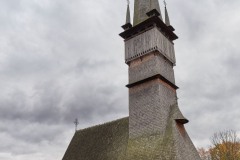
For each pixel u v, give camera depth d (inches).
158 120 1047.0
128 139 1108.5
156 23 1217.4
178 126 1058.1
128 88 1212.5
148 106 1103.6
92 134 1343.5
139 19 1312.7
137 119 1119.6
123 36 1309.1
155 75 1108.5
